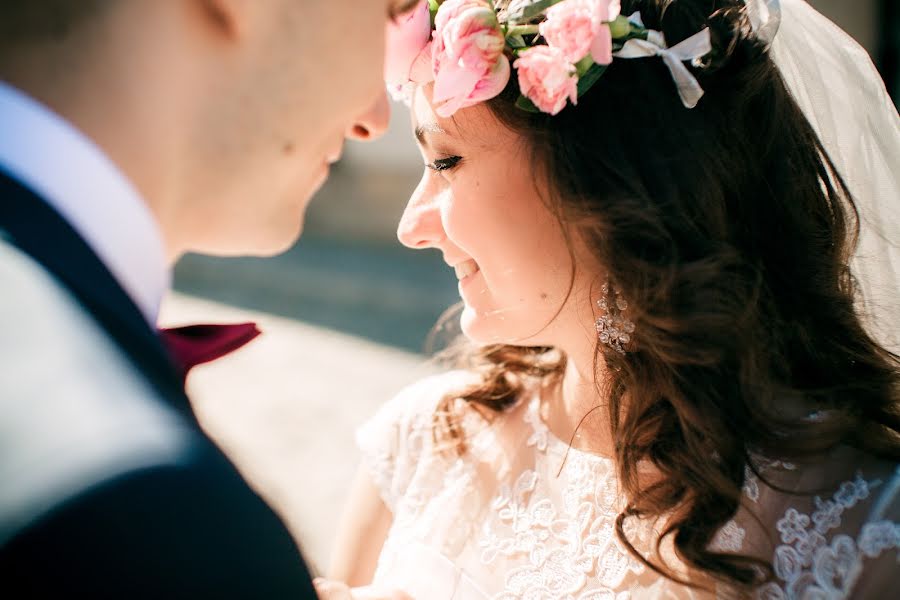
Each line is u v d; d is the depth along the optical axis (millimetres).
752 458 1097
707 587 1062
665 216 1085
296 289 7781
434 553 1266
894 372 1170
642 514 1106
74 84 595
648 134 1089
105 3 600
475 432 1382
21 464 477
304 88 704
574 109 1091
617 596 1124
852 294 1224
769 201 1155
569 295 1146
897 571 978
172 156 661
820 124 1256
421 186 1233
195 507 502
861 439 1074
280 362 5703
